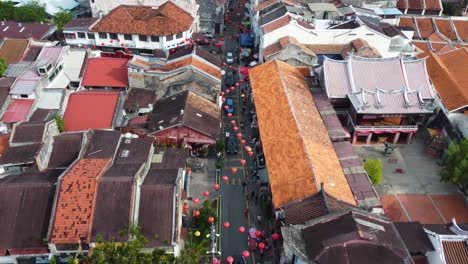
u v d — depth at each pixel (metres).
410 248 43.34
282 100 64.75
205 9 99.81
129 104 67.12
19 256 42.62
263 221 53.69
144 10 89.62
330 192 48.53
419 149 67.62
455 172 55.75
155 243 42.41
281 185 51.47
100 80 72.12
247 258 48.84
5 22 90.06
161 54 83.81
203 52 76.12
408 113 63.34
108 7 94.25
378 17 91.56
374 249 37.34
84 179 43.88
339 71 69.62
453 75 76.19
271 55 78.19
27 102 62.16
